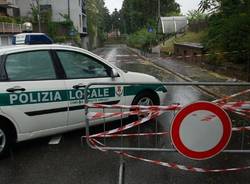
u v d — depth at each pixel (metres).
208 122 4.39
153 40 45.94
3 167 5.31
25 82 5.72
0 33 32.75
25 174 5.06
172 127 4.38
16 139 5.75
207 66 19.59
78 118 6.34
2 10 45.22
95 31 85.88
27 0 51.91
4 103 5.50
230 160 5.55
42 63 6.00
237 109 4.76
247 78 14.00
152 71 20.77
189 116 4.36
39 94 5.82
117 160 5.54
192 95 11.35
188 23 46.31
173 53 33.38
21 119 5.69
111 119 6.86
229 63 16.34
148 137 6.63
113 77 6.81
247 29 14.76
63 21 51.66
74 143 6.30
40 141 6.41
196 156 4.46
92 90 6.46
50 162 5.48
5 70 5.60
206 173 5.05
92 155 5.75
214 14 17.08
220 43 16.80
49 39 6.61
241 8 15.41
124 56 41.09
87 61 6.57
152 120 7.74
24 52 5.86
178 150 4.43
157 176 4.95
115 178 4.92
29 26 16.28
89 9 76.25
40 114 5.88
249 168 5.18
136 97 7.31
